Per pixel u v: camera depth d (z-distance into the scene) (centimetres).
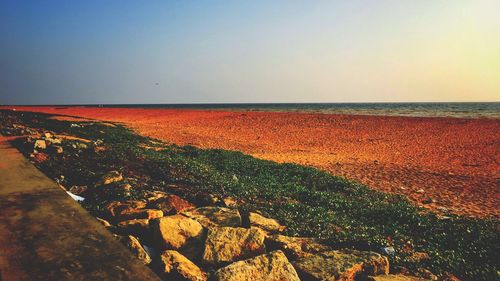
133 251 529
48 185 516
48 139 1253
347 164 1991
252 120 4719
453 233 873
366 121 4309
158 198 843
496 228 916
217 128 3997
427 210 1109
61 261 298
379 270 597
